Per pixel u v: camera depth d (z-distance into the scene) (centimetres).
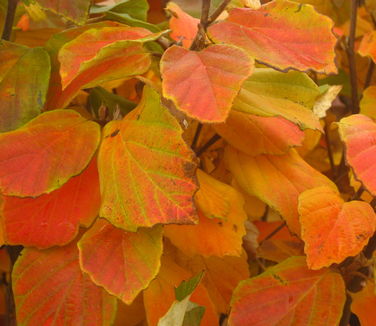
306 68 38
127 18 49
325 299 43
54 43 45
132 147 39
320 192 43
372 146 41
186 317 42
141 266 39
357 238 41
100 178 40
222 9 41
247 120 47
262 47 39
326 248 41
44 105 45
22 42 53
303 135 47
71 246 43
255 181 46
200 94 36
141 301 48
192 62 37
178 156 38
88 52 40
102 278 39
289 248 54
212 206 46
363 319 46
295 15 39
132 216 38
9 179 39
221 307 50
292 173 47
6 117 43
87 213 42
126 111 48
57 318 41
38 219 41
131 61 41
